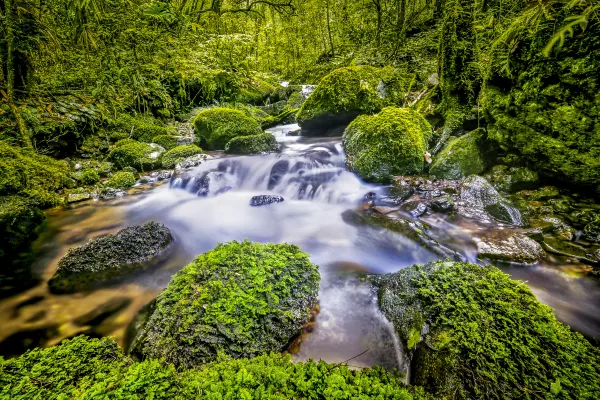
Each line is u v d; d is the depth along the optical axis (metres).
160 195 5.61
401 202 4.53
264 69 14.54
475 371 1.66
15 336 2.46
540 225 3.64
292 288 2.49
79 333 2.50
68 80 6.13
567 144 3.62
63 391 1.36
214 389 1.30
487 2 4.64
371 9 12.08
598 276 2.88
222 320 2.07
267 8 14.02
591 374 1.56
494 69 4.22
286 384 1.36
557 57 3.37
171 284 2.51
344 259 3.65
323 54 14.62
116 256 3.33
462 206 4.14
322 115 7.22
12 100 4.76
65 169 5.40
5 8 4.19
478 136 4.90
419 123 5.60
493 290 2.12
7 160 4.50
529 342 1.73
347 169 5.72
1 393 1.33
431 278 2.39
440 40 5.57
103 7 4.02
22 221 4.00
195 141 7.84
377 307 2.64
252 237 4.27
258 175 6.10
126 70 5.27
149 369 1.39
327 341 2.38
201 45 8.06
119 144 6.68
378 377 1.52
